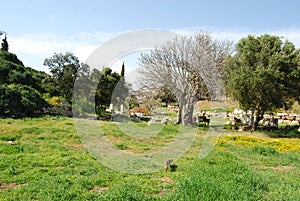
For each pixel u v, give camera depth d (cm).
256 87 2014
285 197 637
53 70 2880
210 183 662
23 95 2159
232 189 644
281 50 2028
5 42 3988
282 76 1959
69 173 769
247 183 714
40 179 703
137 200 580
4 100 1898
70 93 2830
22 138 1222
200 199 589
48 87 2888
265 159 1103
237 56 2181
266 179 773
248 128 2261
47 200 566
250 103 2147
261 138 1794
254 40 2098
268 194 674
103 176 762
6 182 685
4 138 1191
